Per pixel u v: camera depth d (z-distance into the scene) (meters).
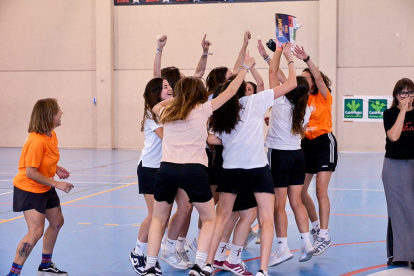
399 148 4.37
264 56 4.82
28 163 3.88
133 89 17.88
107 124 17.88
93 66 18.05
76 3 17.97
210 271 3.94
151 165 4.16
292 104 4.33
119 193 8.71
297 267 4.51
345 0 16.48
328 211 4.88
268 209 4.04
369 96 16.52
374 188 9.08
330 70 16.42
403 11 16.16
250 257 4.91
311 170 4.96
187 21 17.34
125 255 4.88
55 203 4.21
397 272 4.25
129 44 17.78
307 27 16.72
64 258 4.78
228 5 17.06
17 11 18.34
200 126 3.70
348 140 16.77
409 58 16.22
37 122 3.96
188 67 17.41
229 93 3.79
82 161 14.03
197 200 3.71
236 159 4.00
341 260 4.70
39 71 18.38
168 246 4.42
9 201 7.96
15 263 3.94
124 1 17.69
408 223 4.34
